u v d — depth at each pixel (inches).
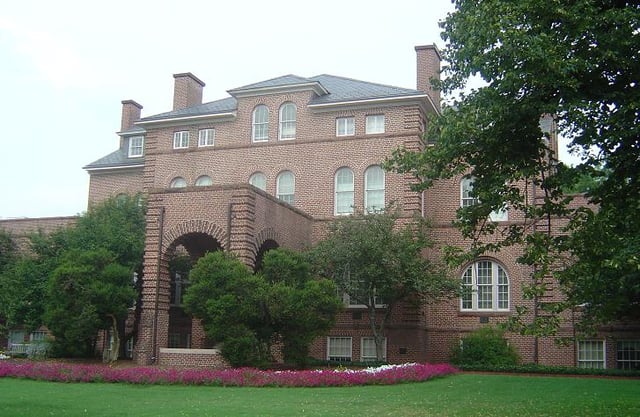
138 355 1093.8
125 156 1772.9
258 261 1246.3
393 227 1264.8
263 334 997.2
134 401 690.8
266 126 1505.9
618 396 759.1
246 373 864.9
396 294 1211.2
